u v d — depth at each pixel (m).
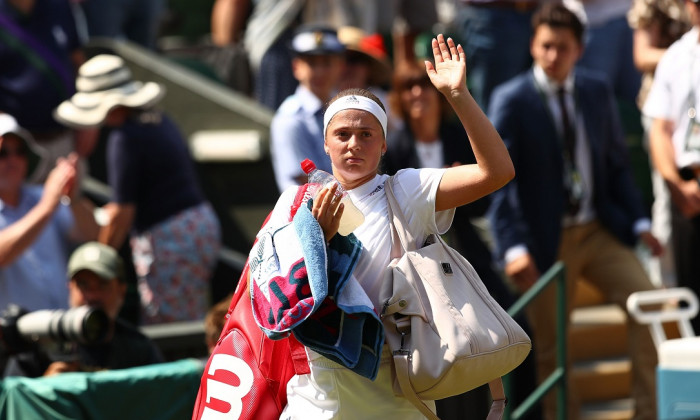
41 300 24.56
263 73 34.72
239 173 33.59
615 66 36.03
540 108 25.94
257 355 15.26
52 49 30.70
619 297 26.75
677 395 20.16
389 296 13.81
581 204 26.53
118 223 26.91
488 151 13.46
